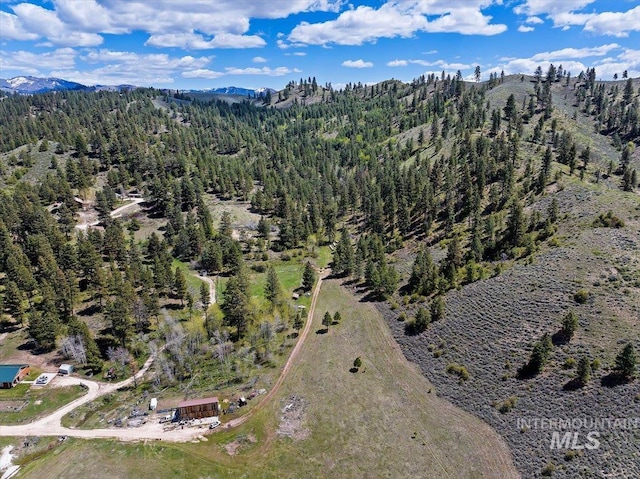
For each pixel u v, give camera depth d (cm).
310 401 8131
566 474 5884
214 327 10181
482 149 17638
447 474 6366
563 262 9588
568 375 7206
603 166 19350
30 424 7669
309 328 10825
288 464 6788
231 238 15700
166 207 17850
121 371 9144
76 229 16638
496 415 7162
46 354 9625
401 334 9931
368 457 6812
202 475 6575
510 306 9069
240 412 7919
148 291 11488
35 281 11188
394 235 15525
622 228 10238
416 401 7875
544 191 13412
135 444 7125
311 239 17138
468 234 13162
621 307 7944
